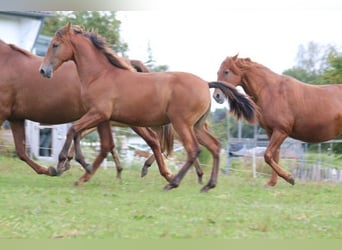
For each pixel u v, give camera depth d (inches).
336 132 613.6
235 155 931.3
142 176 631.8
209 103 503.8
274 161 598.9
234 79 601.0
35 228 336.2
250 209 414.9
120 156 943.0
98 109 503.2
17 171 677.3
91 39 513.0
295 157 895.1
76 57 512.4
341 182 706.8
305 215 395.9
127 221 358.0
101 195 458.6
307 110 596.7
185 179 630.5
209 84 510.6
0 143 970.7
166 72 507.8
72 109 549.0
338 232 343.3
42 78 543.2
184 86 494.9
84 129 505.0
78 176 632.4
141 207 406.0
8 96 543.8
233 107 511.2
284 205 448.1
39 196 445.7
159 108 500.1
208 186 500.4
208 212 393.1
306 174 782.5
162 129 567.2
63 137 968.3
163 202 427.5
